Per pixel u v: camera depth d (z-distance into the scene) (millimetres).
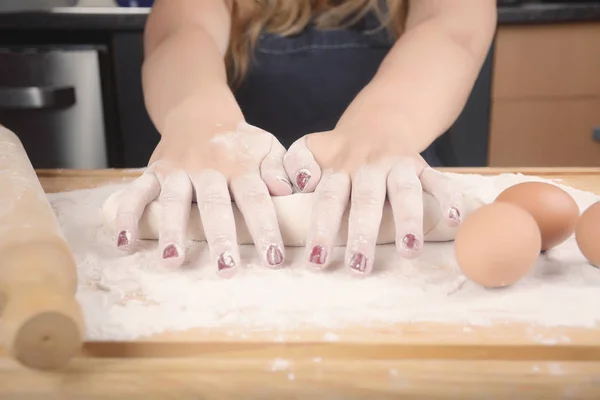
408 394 314
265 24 862
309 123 882
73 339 307
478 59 672
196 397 317
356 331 349
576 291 393
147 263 437
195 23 722
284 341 338
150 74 655
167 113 583
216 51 680
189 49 667
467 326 354
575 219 444
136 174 653
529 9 1143
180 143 528
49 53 1112
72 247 465
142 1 1268
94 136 1168
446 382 314
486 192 563
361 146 503
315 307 375
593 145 1257
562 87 1215
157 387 317
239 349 336
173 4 748
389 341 338
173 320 359
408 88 594
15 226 352
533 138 1244
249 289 397
